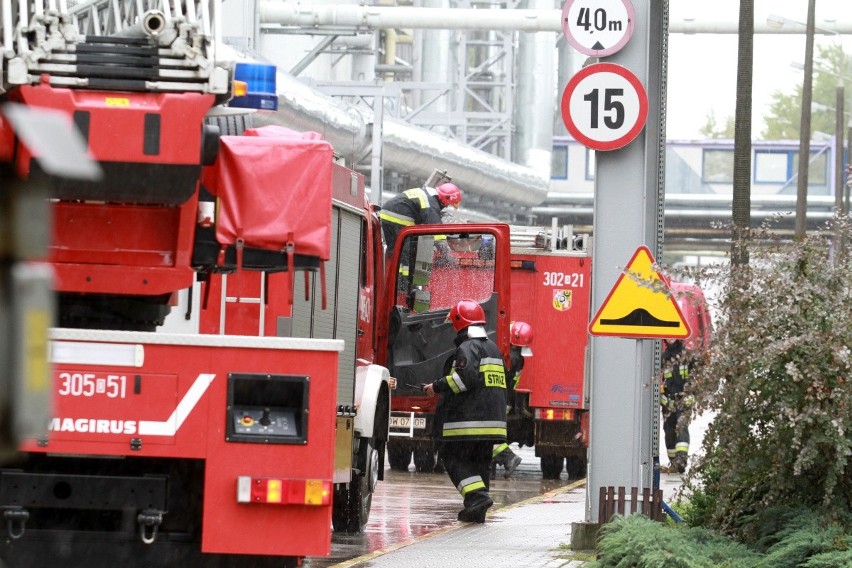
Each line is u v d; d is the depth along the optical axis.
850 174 23.84
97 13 17.73
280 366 15.93
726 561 19.72
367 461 29.97
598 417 26.22
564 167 164.62
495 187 107.50
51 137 4.21
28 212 4.19
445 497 39.53
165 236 17.73
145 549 16.33
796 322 21.17
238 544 15.83
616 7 26.42
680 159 175.00
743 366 21.30
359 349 30.30
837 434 20.31
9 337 4.10
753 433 21.73
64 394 15.74
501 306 45.06
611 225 26.80
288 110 60.06
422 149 89.62
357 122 72.62
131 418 15.77
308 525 15.84
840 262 21.89
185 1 17.12
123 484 16.11
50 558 16.31
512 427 51.38
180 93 16.80
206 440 15.81
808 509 21.05
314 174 18.05
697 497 24.25
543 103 119.00
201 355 15.87
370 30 77.19
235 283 24.36
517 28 80.19
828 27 90.31
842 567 18.02
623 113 26.16
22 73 16.47
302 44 94.88
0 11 16.73
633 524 21.42
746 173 55.75
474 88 132.25
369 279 31.33
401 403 45.72
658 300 24.33
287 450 15.86
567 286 50.09
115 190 16.83
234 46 51.34
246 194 17.83
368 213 31.08
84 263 17.64
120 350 15.77
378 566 23.66
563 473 53.47
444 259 46.22
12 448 4.10
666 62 28.23
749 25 55.97
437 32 122.75
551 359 49.69
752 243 22.47
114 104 16.61
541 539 28.00
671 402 22.22
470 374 31.48
